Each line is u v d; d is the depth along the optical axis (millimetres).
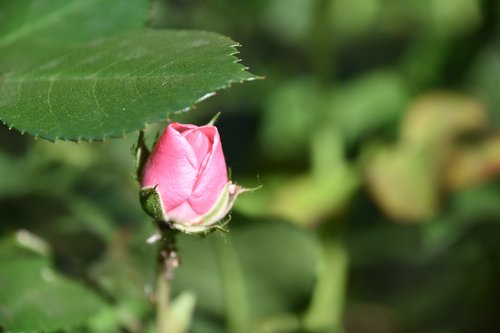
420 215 541
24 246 445
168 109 344
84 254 484
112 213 559
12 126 350
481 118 562
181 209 364
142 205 366
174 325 428
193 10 635
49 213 492
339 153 585
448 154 550
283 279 484
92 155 566
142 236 482
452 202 544
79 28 415
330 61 587
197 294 490
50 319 433
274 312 495
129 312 468
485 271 619
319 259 479
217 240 471
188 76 350
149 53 368
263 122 640
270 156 608
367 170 552
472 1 633
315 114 599
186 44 369
